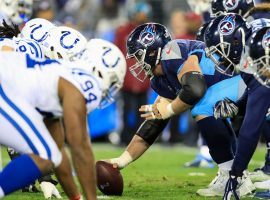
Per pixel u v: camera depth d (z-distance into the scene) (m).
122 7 40.66
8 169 12.87
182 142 35.31
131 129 34.53
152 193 18.27
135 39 16.98
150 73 17.31
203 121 17.14
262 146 35.47
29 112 13.17
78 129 13.00
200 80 16.45
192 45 17.11
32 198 17.03
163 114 16.94
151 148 34.56
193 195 17.91
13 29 17.97
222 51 15.70
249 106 15.20
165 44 17.00
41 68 13.65
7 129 13.07
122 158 18.02
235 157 15.45
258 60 14.50
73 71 13.50
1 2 22.38
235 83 16.98
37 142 12.98
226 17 15.82
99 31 39.25
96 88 13.38
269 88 14.98
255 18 19.41
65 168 14.55
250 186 17.80
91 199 13.23
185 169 25.09
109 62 13.73
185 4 39.38
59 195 17.05
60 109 13.55
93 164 13.21
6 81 13.37
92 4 41.34
